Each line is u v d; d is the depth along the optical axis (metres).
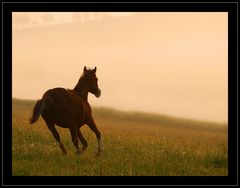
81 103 15.65
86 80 16.34
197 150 17.97
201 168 14.66
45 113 15.15
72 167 13.73
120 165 14.30
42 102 14.89
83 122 15.77
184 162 15.31
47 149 16.05
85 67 16.66
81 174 12.93
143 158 15.55
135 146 17.73
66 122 15.11
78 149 15.11
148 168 14.23
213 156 16.09
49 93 15.22
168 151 17.09
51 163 13.95
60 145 15.28
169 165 14.70
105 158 15.20
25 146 16.12
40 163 13.84
